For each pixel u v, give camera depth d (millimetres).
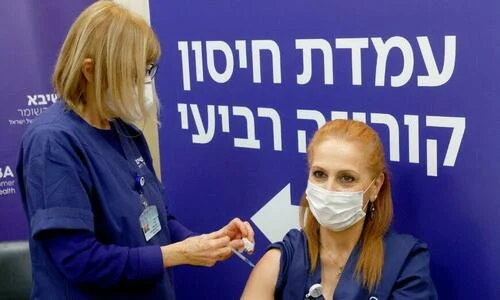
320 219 1506
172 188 2164
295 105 1784
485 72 1435
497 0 1394
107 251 1420
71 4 2479
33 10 2461
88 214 1407
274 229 1913
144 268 1449
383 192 1551
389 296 1479
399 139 1600
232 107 1938
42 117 1471
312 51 1716
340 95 1686
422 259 1511
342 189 1487
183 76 2045
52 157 1389
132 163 1581
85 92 1471
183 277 2211
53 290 1469
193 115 2047
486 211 1488
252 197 1948
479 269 1525
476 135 1473
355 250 1534
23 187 1503
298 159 1810
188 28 1994
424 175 1575
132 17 1442
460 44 1460
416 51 1531
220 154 2002
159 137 2162
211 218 2076
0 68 2473
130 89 1412
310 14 1700
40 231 1377
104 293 1499
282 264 1585
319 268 1555
